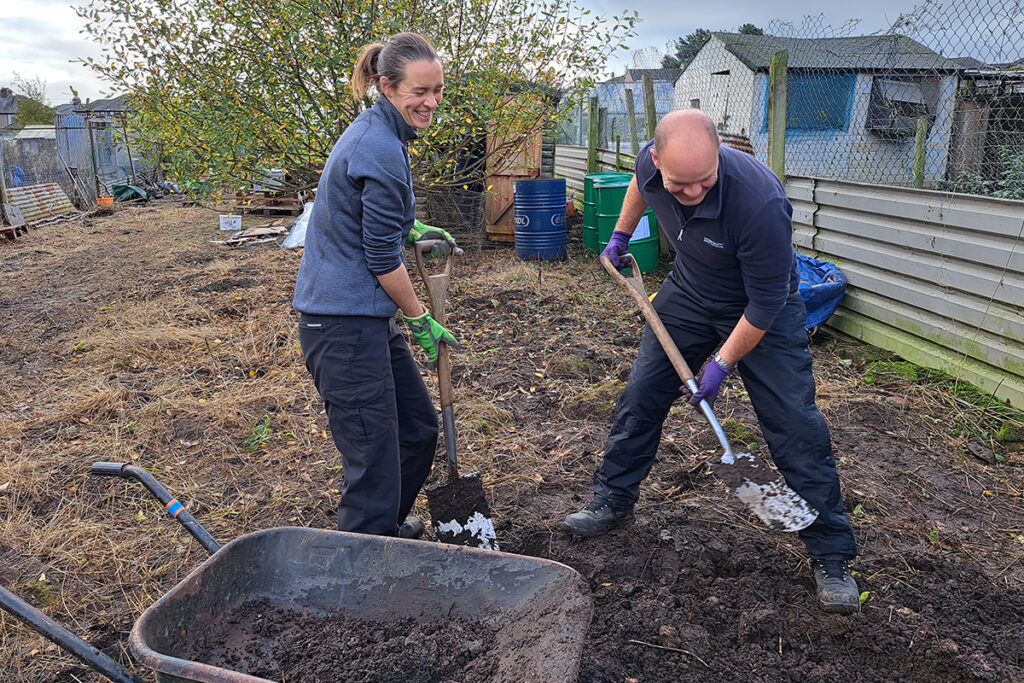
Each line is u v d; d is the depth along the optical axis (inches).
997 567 120.5
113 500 150.6
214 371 216.8
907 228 198.2
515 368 211.5
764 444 160.7
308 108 310.7
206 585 88.3
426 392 121.0
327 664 87.6
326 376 104.0
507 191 371.2
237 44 299.6
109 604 121.0
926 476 147.7
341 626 91.8
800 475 107.7
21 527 141.9
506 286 295.3
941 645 100.0
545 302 276.1
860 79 484.4
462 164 365.7
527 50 326.3
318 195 103.3
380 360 104.8
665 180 95.3
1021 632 105.1
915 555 120.3
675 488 142.6
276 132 307.1
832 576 107.6
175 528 140.9
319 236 102.3
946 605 109.3
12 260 404.2
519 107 325.1
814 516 106.5
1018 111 244.2
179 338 240.2
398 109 101.7
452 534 117.6
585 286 296.4
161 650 81.5
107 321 267.9
